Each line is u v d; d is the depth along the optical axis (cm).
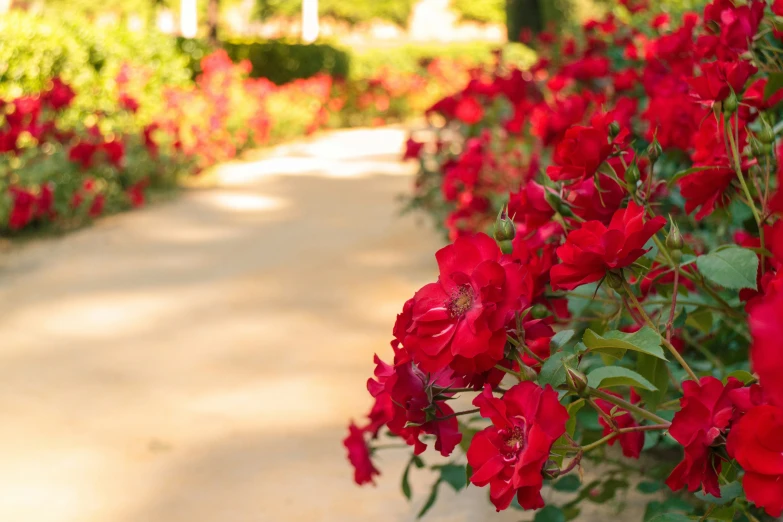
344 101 1648
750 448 85
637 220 114
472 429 204
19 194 650
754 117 173
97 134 793
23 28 853
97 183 771
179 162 923
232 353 418
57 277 563
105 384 384
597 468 280
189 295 517
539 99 570
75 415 353
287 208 793
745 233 200
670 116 203
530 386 107
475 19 5175
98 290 532
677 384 154
